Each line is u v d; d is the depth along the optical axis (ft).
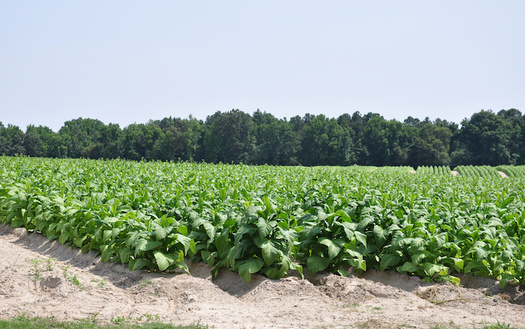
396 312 21.40
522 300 24.88
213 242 29.12
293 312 21.35
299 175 80.84
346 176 84.53
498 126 380.58
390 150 370.73
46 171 65.51
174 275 27.76
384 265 28.07
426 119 549.95
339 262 28.99
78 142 419.74
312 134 364.17
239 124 361.92
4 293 23.57
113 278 27.99
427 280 27.07
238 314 20.99
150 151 363.97
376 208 30.04
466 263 28.84
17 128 395.55
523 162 381.40
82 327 18.75
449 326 18.95
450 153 400.67
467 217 32.50
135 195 39.75
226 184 49.32
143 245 26.81
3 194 44.96
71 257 33.73
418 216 30.50
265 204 27.35
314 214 31.55
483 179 101.24
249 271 25.59
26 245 38.19
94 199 36.47
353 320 20.01
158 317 20.48
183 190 42.16
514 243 29.40
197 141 389.60
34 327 18.57
